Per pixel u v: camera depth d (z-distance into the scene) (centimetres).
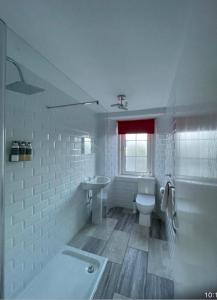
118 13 89
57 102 191
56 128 191
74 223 234
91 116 278
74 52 123
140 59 133
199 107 70
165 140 260
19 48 116
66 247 205
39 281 155
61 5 84
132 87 191
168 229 209
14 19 92
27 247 150
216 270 50
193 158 80
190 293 81
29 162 151
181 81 116
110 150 335
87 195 269
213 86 54
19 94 138
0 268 94
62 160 204
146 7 85
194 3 79
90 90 199
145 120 333
